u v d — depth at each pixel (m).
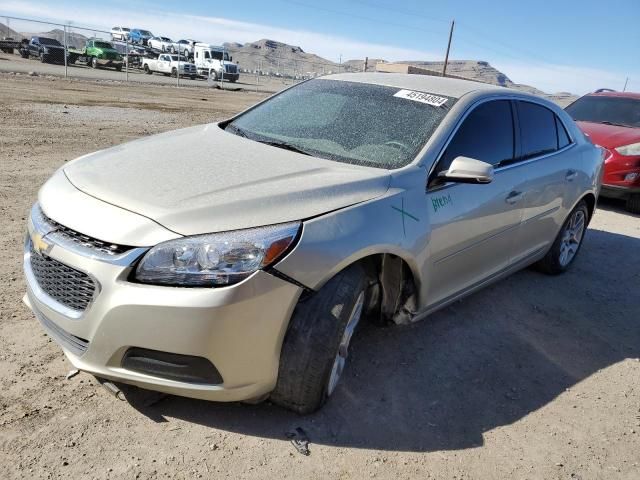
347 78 4.50
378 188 3.17
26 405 2.85
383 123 3.80
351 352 3.71
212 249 2.52
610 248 6.94
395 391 3.37
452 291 3.90
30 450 2.58
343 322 2.85
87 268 2.56
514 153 4.36
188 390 2.58
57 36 36.97
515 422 3.25
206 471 2.58
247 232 2.60
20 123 11.04
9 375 3.06
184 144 3.59
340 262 2.79
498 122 4.21
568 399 3.55
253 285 2.53
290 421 2.97
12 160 7.86
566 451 3.05
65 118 12.41
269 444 2.79
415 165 3.43
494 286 5.19
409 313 3.59
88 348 2.61
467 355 3.91
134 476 2.51
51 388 3.01
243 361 2.60
